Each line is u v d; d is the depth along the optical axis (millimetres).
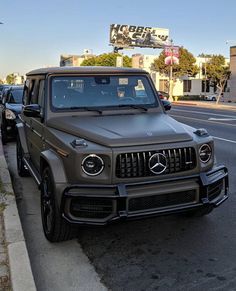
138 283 4086
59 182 4504
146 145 4434
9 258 4270
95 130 4707
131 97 5867
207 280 4102
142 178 4398
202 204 4590
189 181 4598
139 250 4824
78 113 5445
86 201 4324
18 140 8117
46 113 5406
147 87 6000
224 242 5000
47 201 4996
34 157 6414
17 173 8578
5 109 12625
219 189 4918
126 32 86000
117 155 4309
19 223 5215
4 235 4887
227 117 23297
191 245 4926
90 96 5684
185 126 5207
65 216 4426
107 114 5535
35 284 3969
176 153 4527
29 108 5621
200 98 60062
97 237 5191
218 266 4391
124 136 4492
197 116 24031
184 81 68750
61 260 4609
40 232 5426
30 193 7191
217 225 5547
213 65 65125
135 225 5543
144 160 4395
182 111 28938
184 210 4523
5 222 5238
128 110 5684
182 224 5570
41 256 4707
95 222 4309
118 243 5016
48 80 5629
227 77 60438
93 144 4441
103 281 4148
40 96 5973
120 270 4363
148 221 5668
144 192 4359
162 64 65250
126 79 5898
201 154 4727
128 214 4285
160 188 4445
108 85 5793
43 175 5109
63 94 5582
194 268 4355
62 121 5156
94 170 4320
